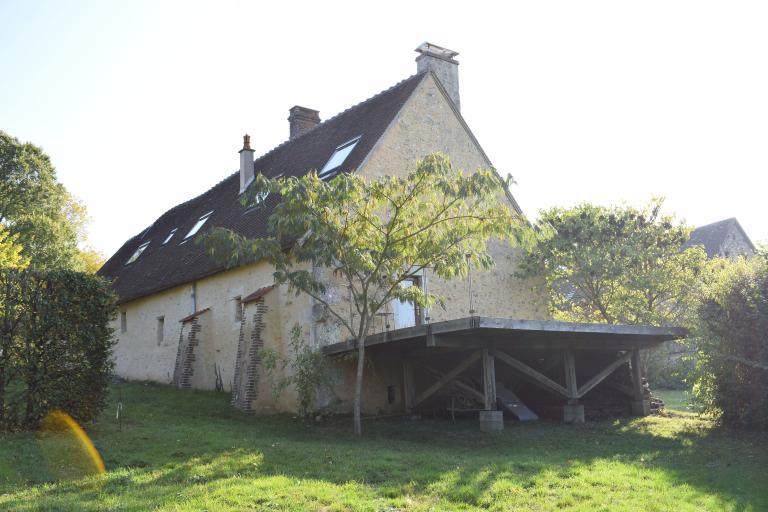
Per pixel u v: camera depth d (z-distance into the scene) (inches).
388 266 482.0
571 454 401.4
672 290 738.8
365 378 607.5
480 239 479.8
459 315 683.4
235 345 682.8
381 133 659.4
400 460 358.3
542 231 488.7
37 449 350.0
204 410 582.6
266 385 602.9
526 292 751.1
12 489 282.8
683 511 272.8
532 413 589.6
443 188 448.1
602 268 724.7
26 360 399.9
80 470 319.3
